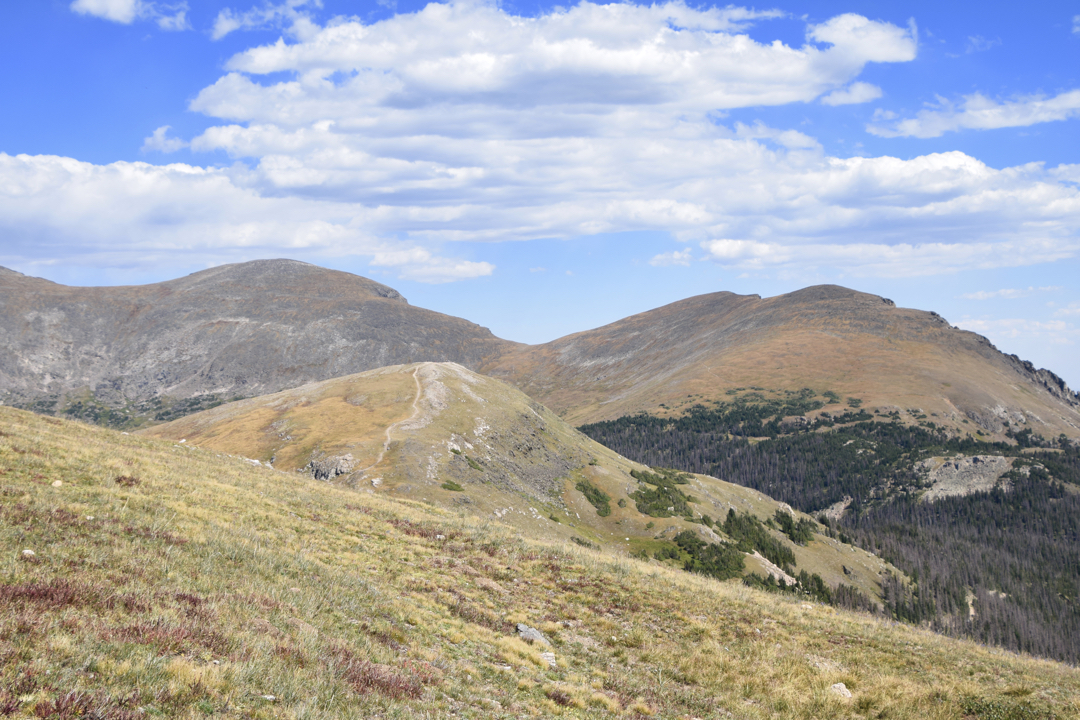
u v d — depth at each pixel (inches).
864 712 762.2
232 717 414.6
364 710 496.7
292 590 737.6
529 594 1099.9
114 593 551.8
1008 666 1042.1
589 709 652.7
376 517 1409.9
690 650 938.7
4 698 354.9
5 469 925.2
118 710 374.0
